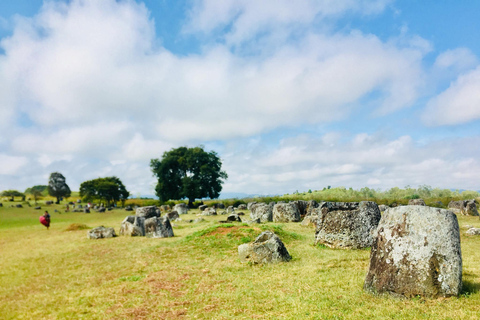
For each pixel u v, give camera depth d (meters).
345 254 11.59
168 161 61.97
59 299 8.66
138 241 17.34
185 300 7.70
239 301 7.21
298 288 7.66
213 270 10.44
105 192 75.50
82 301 8.27
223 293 7.91
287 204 24.73
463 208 26.61
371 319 5.52
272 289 7.82
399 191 51.66
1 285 10.39
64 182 87.75
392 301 6.24
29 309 8.04
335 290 7.21
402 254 6.53
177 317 6.66
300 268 9.70
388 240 6.82
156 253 13.77
